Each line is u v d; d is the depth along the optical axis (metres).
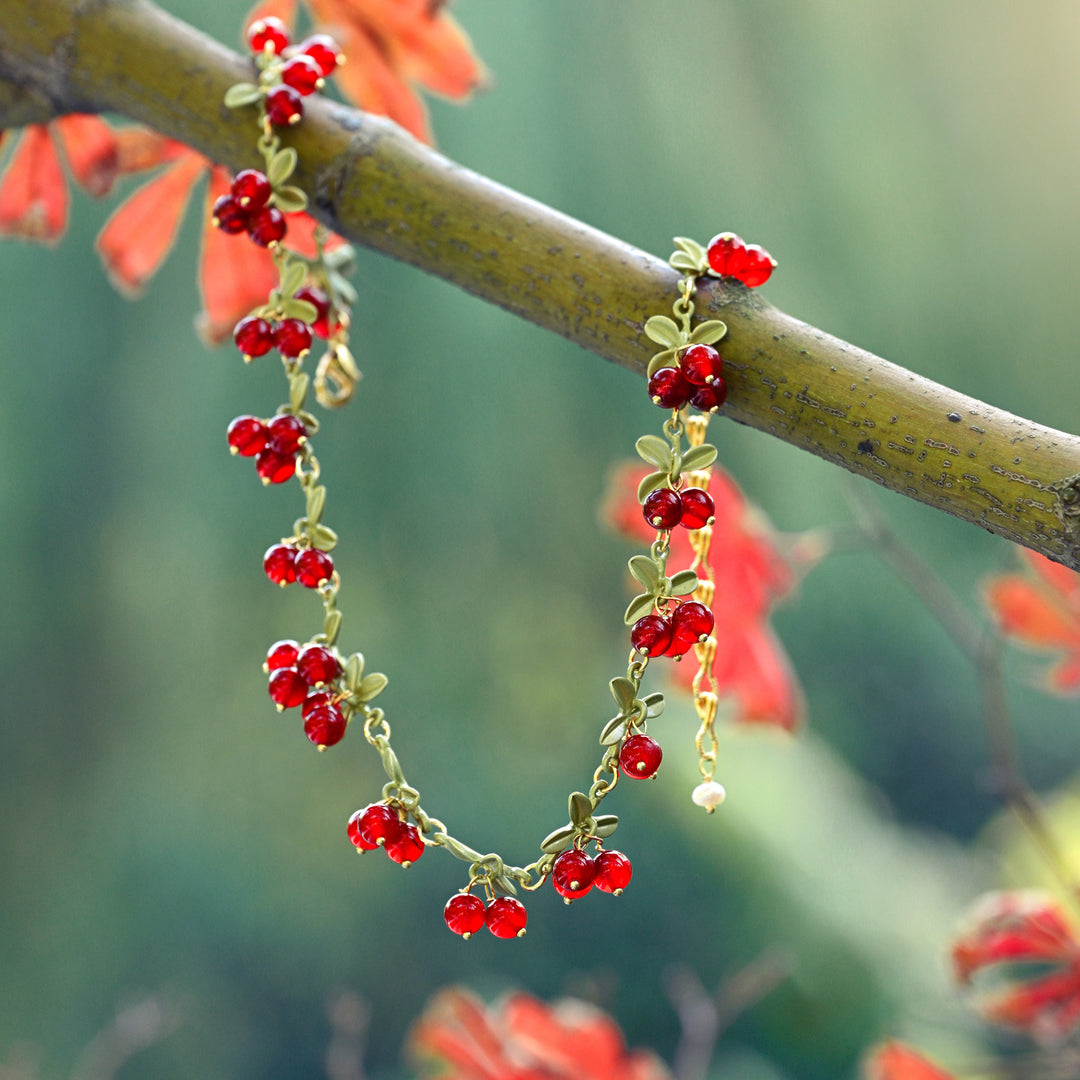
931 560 3.07
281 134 0.72
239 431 0.73
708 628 0.70
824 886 2.27
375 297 2.71
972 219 3.23
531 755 2.78
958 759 3.28
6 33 0.73
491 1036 0.82
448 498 2.83
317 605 2.85
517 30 2.67
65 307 2.68
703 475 0.71
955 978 0.81
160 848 2.65
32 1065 1.12
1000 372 3.22
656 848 2.29
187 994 2.44
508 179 2.62
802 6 3.05
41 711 2.75
